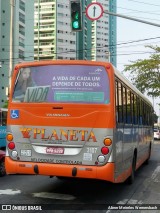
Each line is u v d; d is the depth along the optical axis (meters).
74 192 10.01
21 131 8.88
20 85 9.12
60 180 11.82
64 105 8.67
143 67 54.94
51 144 8.66
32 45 93.94
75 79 8.81
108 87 8.65
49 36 87.25
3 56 89.75
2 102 91.50
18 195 9.44
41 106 8.81
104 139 8.45
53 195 9.52
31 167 8.70
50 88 8.89
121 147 9.34
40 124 8.77
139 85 55.50
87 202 8.84
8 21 89.31
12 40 30.47
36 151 8.76
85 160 8.46
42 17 88.19
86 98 8.68
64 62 8.92
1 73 90.44
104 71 8.73
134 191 10.45
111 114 8.53
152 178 13.07
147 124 16.14
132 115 11.29
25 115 8.90
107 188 10.74
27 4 94.31
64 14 87.00
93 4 16.89
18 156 8.87
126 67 56.34
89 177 8.39
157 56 55.00
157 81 55.06
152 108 18.95
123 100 9.79
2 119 22.14
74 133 8.55
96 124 8.52
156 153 24.56
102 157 8.41
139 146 13.15
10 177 12.42
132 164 11.53
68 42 83.19
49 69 8.98
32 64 9.11
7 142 9.02
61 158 8.57
